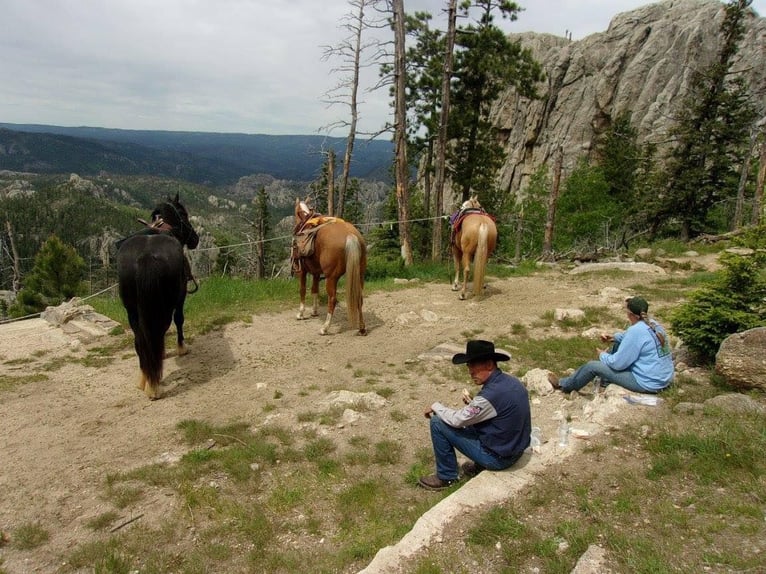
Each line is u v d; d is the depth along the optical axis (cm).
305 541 371
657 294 1083
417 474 448
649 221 2483
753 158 2266
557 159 1783
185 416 582
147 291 564
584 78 5278
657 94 4700
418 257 2431
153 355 593
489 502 370
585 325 890
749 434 417
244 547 366
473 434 411
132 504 418
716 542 305
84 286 3066
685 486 373
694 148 2323
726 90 2330
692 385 558
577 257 1670
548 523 345
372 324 939
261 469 467
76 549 368
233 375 708
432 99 2367
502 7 2214
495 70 2194
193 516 400
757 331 518
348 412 566
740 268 602
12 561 358
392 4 1681
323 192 2975
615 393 524
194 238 798
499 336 850
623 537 313
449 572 306
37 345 831
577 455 427
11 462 486
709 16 4697
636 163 3784
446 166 2597
